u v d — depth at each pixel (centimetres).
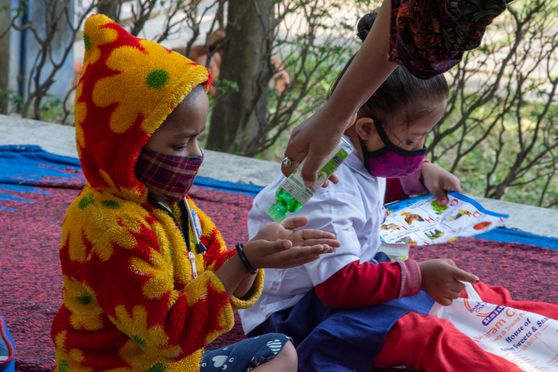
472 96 549
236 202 382
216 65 649
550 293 313
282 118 619
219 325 172
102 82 173
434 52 169
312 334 229
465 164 620
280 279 242
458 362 224
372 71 188
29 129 465
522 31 518
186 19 541
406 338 227
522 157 507
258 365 200
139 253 170
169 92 170
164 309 169
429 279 232
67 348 183
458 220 268
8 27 567
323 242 182
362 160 242
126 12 711
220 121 555
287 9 534
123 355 180
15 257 306
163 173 177
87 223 174
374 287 229
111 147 172
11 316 261
